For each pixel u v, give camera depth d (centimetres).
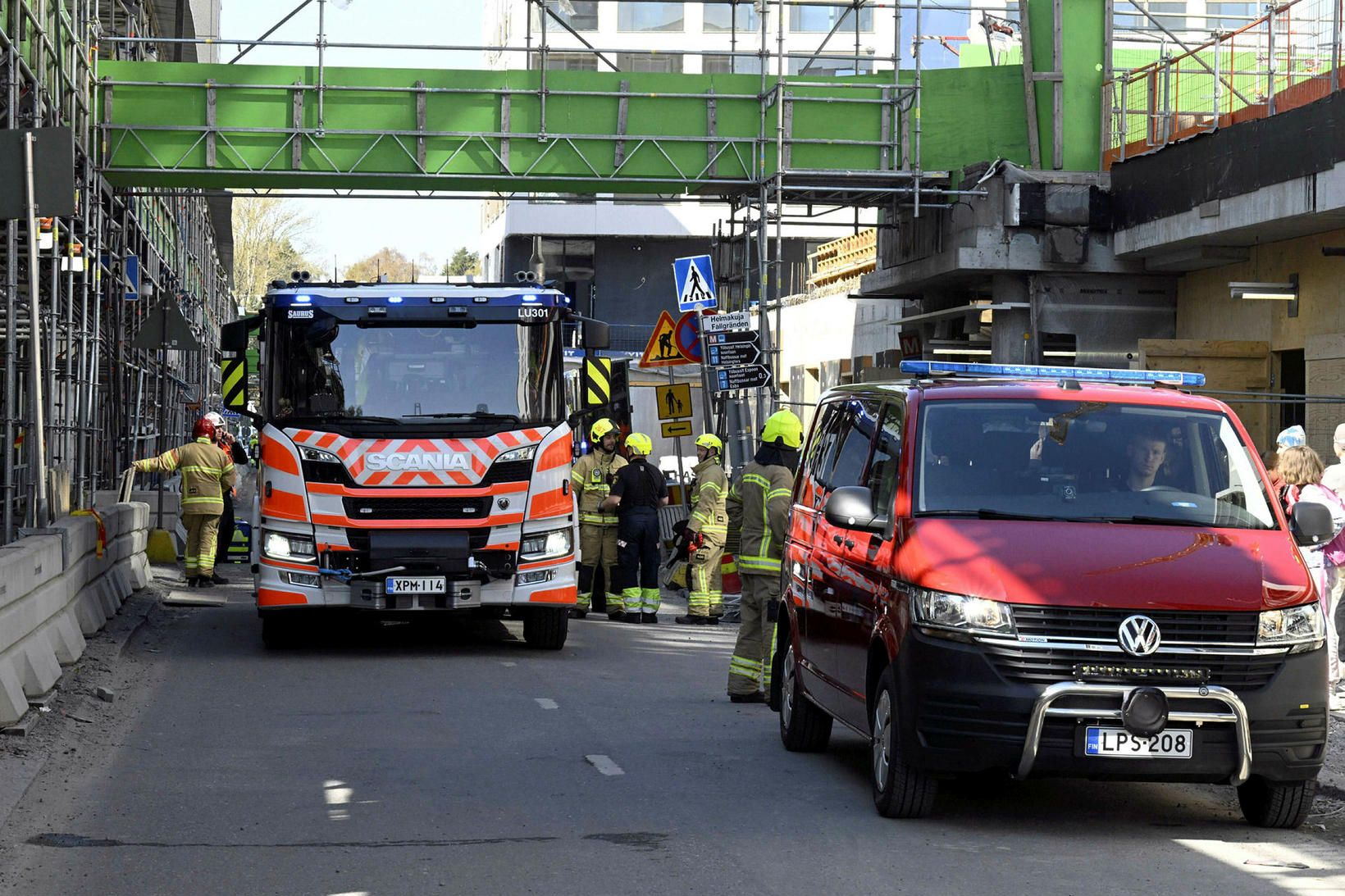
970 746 1200
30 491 2369
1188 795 1454
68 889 1071
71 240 3066
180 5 5856
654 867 1137
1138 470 1372
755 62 9394
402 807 1346
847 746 1702
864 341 6031
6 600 1659
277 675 2197
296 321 2392
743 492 1998
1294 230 3450
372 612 2448
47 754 1543
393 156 4328
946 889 1080
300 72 4309
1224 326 4022
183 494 3544
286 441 2369
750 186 4475
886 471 1421
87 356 3600
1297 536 1370
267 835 1240
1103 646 1197
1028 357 4341
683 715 1883
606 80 4378
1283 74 3484
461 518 2381
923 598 1237
